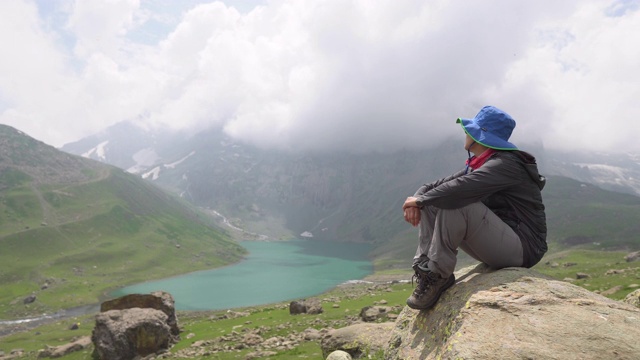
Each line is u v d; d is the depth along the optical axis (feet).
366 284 209.97
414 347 7.09
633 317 5.43
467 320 5.83
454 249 6.78
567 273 100.37
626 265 100.63
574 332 5.20
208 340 45.75
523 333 5.29
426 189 7.70
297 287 205.16
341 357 16.42
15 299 167.22
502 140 6.74
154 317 45.44
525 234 6.76
